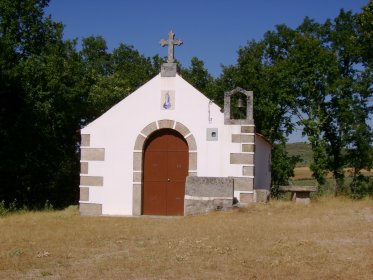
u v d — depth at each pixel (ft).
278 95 107.45
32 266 32.86
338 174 111.45
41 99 98.12
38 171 102.73
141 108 66.80
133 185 66.13
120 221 56.80
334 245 38.22
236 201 62.69
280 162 112.68
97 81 124.36
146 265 32.81
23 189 102.06
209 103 65.41
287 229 45.47
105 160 66.80
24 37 104.47
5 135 92.89
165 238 43.19
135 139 66.59
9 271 31.53
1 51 95.45
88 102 116.88
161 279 29.55
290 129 110.73
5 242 41.60
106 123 67.15
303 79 105.60
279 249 37.04
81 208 66.69
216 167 64.44
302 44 106.01
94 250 38.14
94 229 49.11
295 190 66.23
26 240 42.57
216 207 59.82
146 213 66.59
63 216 63.21
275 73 107.65
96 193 66.59
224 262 33.35
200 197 60.39
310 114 106.93
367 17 85.25
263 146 81.15
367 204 64.64
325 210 58.34
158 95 66.54
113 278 29.78
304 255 35.04
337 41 110.32
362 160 109.91
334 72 104.47
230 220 51.96
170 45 67.51
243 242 39.83
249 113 64.59
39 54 107.96
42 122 97.91
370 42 101.19
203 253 36.19
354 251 36.01
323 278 29.22
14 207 78.69
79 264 33.50
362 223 48.49
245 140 64.13
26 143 95.30
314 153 106.32
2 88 89.56
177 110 66.03
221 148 64.54
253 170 64.13
